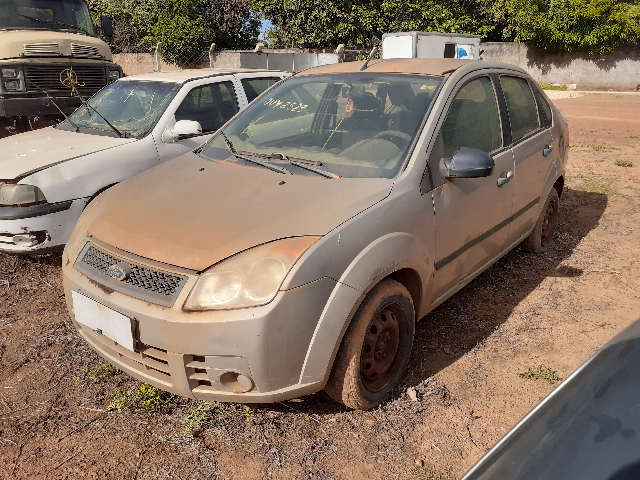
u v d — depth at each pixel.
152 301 2.51
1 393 3.14
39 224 4.51
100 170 4.87
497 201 3.86
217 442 2.77
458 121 3.53
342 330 2.60
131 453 2.69
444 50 17.50
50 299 4.37
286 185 3.00
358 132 3.42
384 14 24.56
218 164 3.44
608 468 1.21
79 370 3.39
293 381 2.54
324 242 2.55
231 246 2.51
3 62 7.32
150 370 2.66
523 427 1.44
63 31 8.40
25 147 5.16
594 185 7.91
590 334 3.84
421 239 3.05
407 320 3.09
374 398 2.96
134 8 26.16
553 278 4.77
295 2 24.94
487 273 4.87
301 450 2.71
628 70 23.52
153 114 5.62
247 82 6.56
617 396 1.36
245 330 2.38
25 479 2.51
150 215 2.87
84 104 6.09
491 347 3.67
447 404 3.06
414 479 2.53
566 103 19.34
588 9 23.14
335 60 19.67
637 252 5.35
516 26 24.70
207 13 25.36
